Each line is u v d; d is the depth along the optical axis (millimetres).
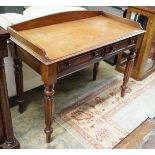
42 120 1849
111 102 2109
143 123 1766
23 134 1707
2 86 1250
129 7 2236
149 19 2135
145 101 2156
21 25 1588
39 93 2154
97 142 1682
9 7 2436
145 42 2232
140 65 2359
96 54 1570
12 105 1973
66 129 1774
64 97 2129
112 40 1631
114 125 1848
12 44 1558
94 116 1929
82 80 2410
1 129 1427
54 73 1342
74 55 1384
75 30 1730
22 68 1776
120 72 2598
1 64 1180
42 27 1706
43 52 1281
